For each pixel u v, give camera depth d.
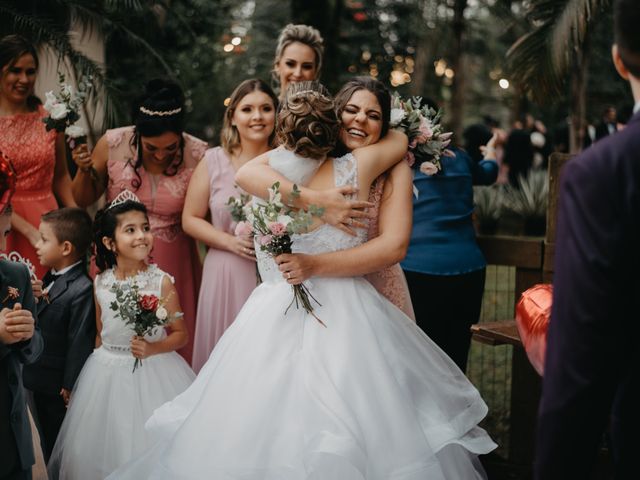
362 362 2.72
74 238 3.71
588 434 1.62
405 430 2.62
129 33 5.70
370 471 2.55
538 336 2.51
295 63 4.34
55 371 3.64
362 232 2.92
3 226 2.71
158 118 3.83
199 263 4.29
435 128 3.21
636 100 1.75
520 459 3.94
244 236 3.78
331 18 7.45
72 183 4.10
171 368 3.55
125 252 3.55
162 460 2.69
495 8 9.94
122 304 3.37
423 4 9.43
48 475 3.44
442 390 2.91
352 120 2.94
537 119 12.48
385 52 9.20
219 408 2.71
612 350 1.59
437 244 3.94
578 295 1.60
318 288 2.87
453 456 2.85
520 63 5.11
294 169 2.85
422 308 3.95
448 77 11.44
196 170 4.02
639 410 1.67
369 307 2.89
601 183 1.61
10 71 3.98
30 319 2.65
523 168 9.74
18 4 4.99
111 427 3.36
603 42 9.74
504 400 4.52
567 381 1.61
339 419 2.56
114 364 3.45
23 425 2.75
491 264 4.17
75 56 5.00
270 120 3.88
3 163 2.68
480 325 3.26
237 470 2.56
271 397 2.67
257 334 2.83
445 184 3.98
